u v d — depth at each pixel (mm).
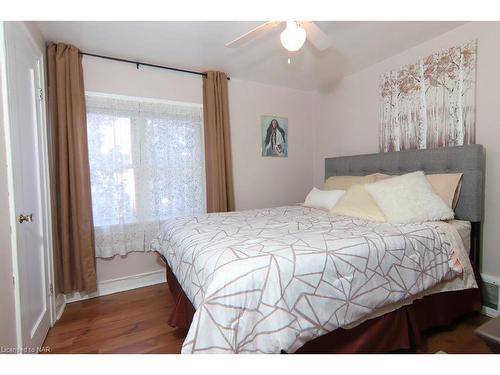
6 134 1305
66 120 2291
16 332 1351
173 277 2184
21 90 1612
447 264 1688
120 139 2623
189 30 2141
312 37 1852
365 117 3053
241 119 3328
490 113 2049
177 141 2912
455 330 1832
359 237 1512
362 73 3057
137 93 2717
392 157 2617
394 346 1501
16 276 1337
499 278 2029
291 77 3264
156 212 2805
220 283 1084
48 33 2131
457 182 2068
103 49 2434
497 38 1995
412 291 1499
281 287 1145
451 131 2268
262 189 3508
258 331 1084
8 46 1403
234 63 2824
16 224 1352
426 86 2434
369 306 1340
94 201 2516
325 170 3471
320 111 3707
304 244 1390
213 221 2170
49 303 1973
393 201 1972
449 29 2219
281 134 3623
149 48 2438
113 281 2652
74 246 2340
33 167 1764
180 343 1779
